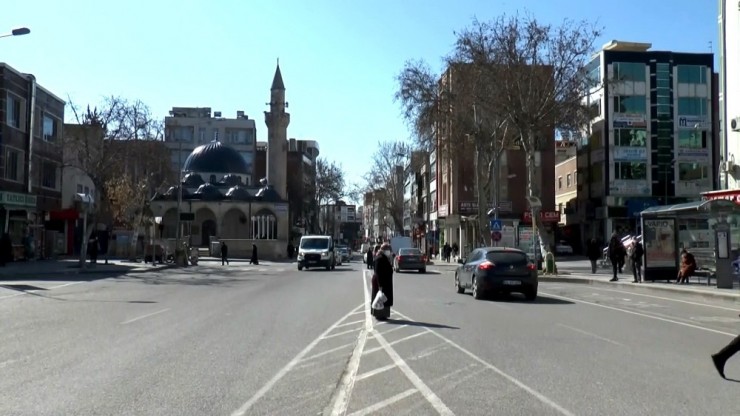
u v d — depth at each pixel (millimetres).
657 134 65438
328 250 46500
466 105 45031
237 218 84188
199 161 92938
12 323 14945
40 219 50094
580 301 21391
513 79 38562
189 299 21359
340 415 7227
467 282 22906
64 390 8344
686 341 12664
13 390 8344
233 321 15398
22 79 46469
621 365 10117
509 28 39094
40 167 49781
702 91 65562
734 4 32000
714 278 28891
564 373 9492
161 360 10398
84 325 14609
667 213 27062
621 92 65312
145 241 54469
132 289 25828
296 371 9578
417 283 30641
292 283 30219
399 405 7668
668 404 7746
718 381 9008
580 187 73000
